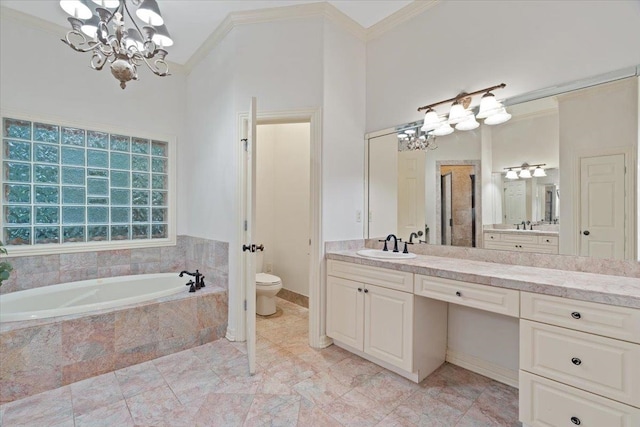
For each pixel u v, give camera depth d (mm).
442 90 2336
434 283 1867
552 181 1834
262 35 2605
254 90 2617
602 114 1662
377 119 2781
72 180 2920
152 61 3340
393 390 1954
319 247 2541
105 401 1814
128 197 3260
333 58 2582
